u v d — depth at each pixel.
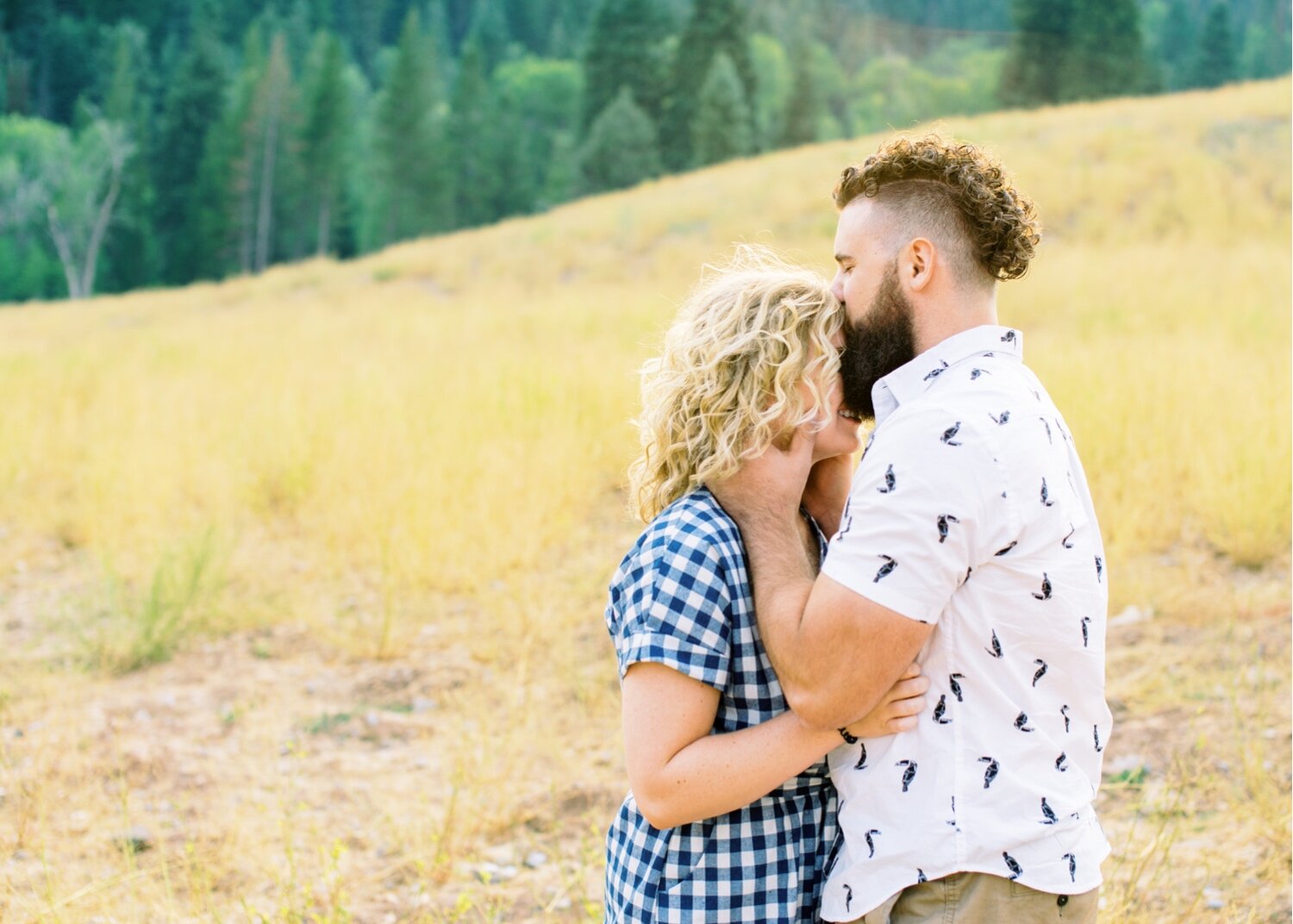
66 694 5.17
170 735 4.75
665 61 78.69
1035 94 64.44
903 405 1.66
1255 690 4.44
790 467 1.76
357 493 7.27
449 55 118.00
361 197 86.88
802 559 1.73
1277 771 3.80
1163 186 22.09
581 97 80.31
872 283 1.73
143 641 5.59
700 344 1.75
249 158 74.75
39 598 6.58
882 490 1.57
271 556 6.97
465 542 6.44
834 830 1.77
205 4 101.56
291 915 3.15
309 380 10.91
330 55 76.62
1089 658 1.66
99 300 32.84
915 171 1.72
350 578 6.57
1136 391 7.85
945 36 104.94
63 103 98.31
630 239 26.09
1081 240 19.73
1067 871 1.62
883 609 1.54
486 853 3.78
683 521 1.71
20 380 11.98
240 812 4.05
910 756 1.62
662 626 1.65
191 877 3.53
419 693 5.13
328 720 4.90
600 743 4.55
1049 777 1.64
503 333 16.14
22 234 72.62
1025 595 1.59
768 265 1.97
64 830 3.90
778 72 86.94
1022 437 1.60
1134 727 4.28
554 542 6.81
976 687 1.60
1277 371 8.12
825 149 33.72
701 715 1.66
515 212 80.69
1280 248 17.72
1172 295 14.03
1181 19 106.25
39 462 9.09
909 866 1.61
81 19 107.50
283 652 5.69
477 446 7.75
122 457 8.35
